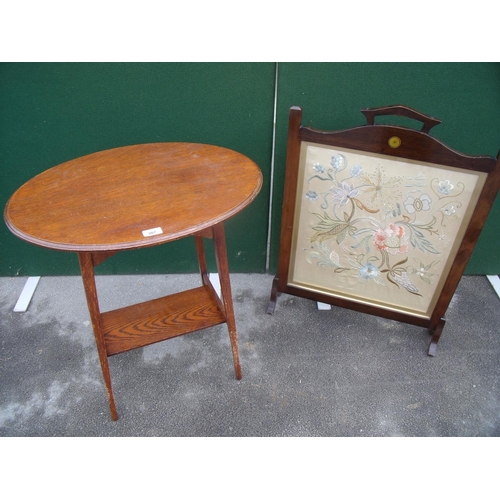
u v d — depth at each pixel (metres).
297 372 1.85
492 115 1.75
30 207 1.30
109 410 1.72
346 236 1.80
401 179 1.58
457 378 1.83
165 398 1.75
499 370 1.86
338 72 1.68
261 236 2.20
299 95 1.75
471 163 1.45
